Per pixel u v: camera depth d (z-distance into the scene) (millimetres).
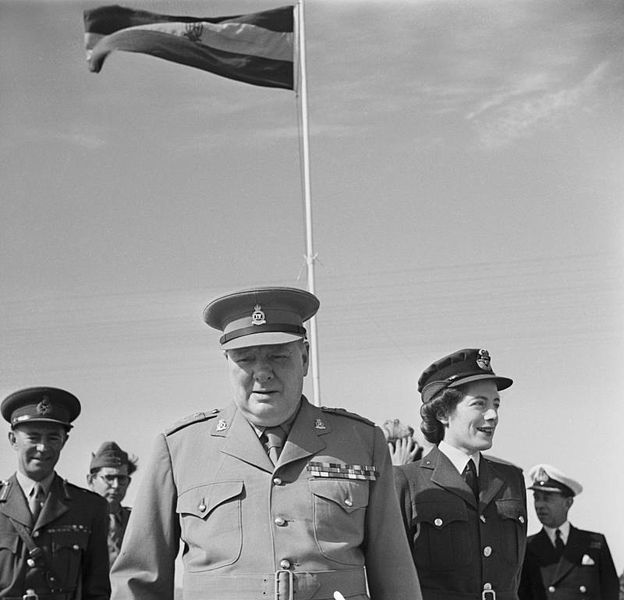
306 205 6691
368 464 3328
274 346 3270
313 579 3105
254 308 3307
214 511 3195
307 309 3402
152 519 3291
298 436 3289
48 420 4555
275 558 3115
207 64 6988
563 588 5320
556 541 5418
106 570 4602
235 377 3273
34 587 4391
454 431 4074
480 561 3930
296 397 3295
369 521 3307
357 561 3229
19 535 4438
